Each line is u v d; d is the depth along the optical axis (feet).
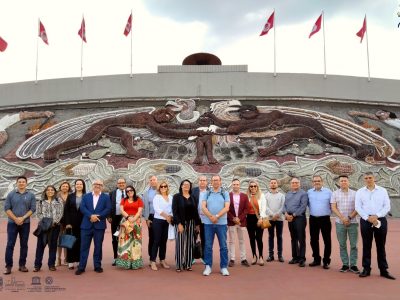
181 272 25.94
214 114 77.56
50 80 86.28
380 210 24.44
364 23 90.48
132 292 20.80
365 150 69.97
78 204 27.45
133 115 76.28
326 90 85.15
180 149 70.33
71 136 74.79
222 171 65.77
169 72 87.61
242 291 20.99
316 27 88.63
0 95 87.15
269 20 89.51
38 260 26.25
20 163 70.18
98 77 85.35
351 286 22.09
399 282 23.08
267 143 71.56
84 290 21.25
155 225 27.12
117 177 65.36
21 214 25.76
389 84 87.66
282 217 30.50
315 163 67.26
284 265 28.50
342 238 26.32
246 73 84.84
